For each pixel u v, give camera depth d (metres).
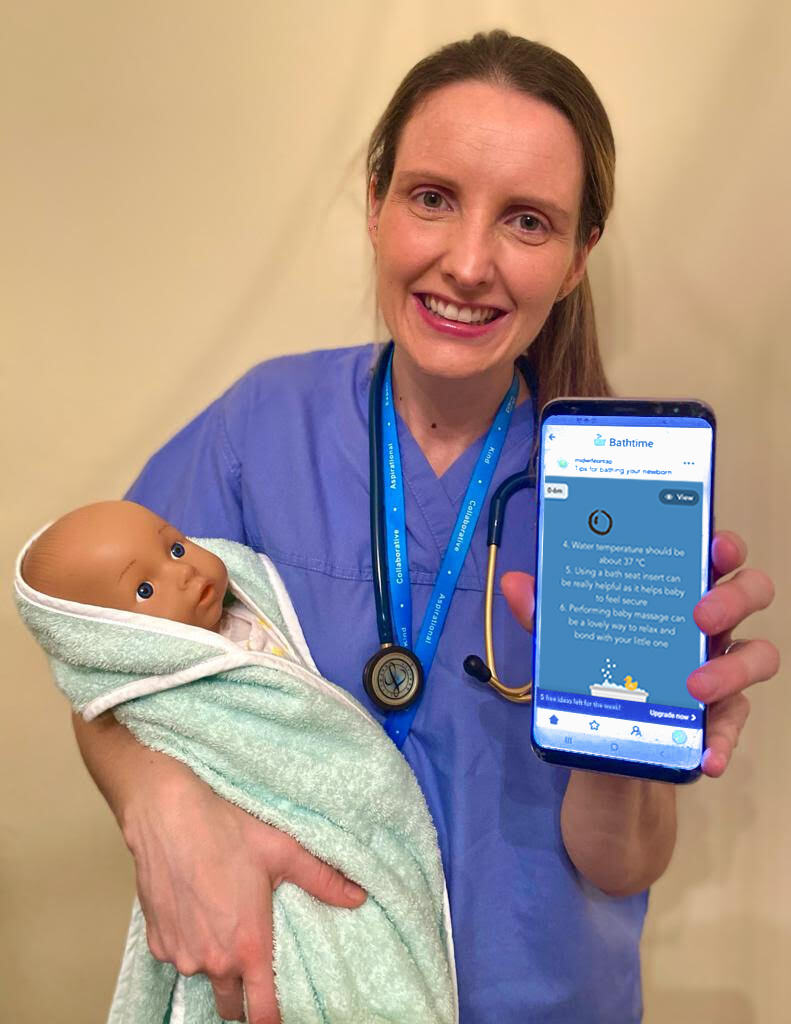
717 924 1.06
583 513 0.58
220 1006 0.61
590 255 0.95
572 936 0.73
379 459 0.79
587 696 0.57
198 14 0.96
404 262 0.67
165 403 1.07
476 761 0.73
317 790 0.64
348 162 0.98
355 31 0.95
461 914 0.72
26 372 1.07
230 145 1.00
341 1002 0.60
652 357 0.95
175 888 0.60
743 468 0.95
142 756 0.65
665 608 0.56
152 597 0.64
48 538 0.65
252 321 1.04
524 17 0.92
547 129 0.63
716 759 0.52
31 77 0.99
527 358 0.84
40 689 1.14
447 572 0.76
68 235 1.03
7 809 1.18
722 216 0.91
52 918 1.20
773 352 0.92
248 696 0.64
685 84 0.89
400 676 0.72
